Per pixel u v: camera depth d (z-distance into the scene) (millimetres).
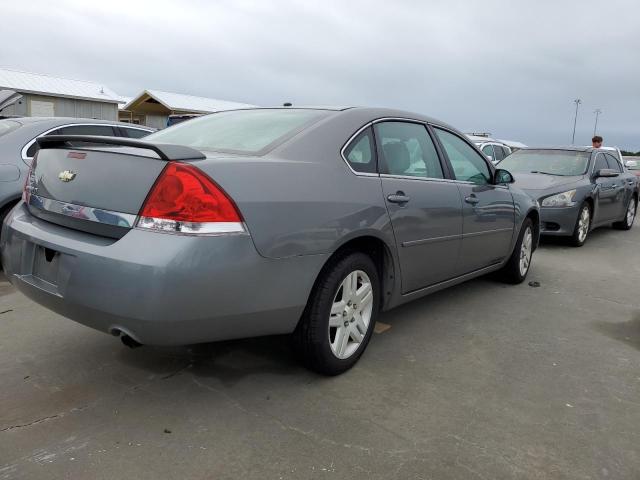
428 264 3760
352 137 3217
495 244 4691
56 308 2586
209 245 2326
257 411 2709
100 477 2154
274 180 2635
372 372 3213
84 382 2949
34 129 5293
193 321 2365
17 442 2365
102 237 2463
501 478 2242
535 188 7887
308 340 2924
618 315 4547
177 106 29562
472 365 3375
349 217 2945
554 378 3227
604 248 8070
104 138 2541
